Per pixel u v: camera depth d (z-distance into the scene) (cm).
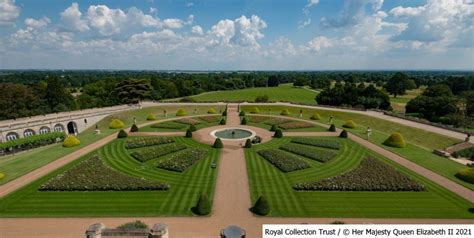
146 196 3069
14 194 3111
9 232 2425
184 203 2920
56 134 6000
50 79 10162
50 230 2456
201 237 2383
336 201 2997
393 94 15150
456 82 14350
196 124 7088
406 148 5009
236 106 9994
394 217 2700
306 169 3916
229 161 4225
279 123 7056
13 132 6009
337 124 7238
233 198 3042
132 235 2058
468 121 7519
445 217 2709
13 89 9144
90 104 11106
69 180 3381
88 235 2033
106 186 3225
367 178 3488
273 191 3216
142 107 9531
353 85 11144
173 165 3925
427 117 8725
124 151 4691
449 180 3562
